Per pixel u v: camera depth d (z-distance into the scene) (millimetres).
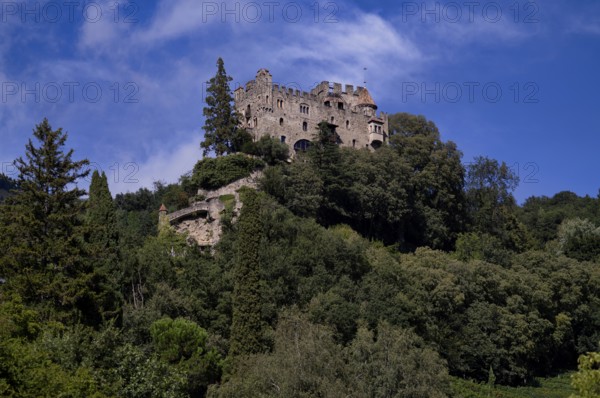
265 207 105125
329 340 65438
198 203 115562
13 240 68500
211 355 71438
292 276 91000
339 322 84188
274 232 99562
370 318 86938
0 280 74438
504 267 117312
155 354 61219
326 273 93312
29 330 54281
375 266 99000
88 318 68625
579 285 113938
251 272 78062
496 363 93250
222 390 61500
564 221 172250
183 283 86812
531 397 89688
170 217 115312
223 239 101000
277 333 72938
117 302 72438
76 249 69000
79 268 69688
